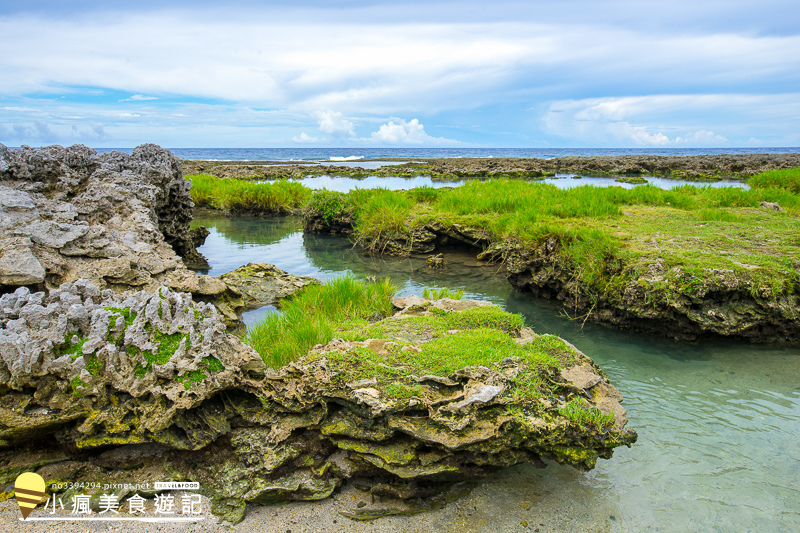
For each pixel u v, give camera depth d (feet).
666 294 25.81
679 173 125.90
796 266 26.66
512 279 35.45
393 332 20.80
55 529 13.60
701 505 14.76
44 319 15.35
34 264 19.76
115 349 15.38
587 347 25.79
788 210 45.88
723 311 25.64
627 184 106.42
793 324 25.46
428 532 13.76
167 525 13.89
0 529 13.48
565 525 13.98
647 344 26.20
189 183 40.88
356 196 56.29
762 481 15.78
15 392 14.92
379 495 15.23
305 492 15.02
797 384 21.70
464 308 24.39
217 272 38.99
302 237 54.85
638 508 14.66
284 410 16.15
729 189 52.24
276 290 31.89
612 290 28.40
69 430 15.33
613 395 17.43
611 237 32.94
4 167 26.78
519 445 15.26
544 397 15.88
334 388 15.65
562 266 31.65
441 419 14.57
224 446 16.17
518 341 20.22
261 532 13.78
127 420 15.29
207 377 15.53
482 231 43.80
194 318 16.39
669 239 32.76
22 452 15.57
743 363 23.79
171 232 38.34
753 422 18.92
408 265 42.70
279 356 19.08
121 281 22.62
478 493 15.28
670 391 21.17
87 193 27.96
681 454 17.08
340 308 26.76
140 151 36.65
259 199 68.08
